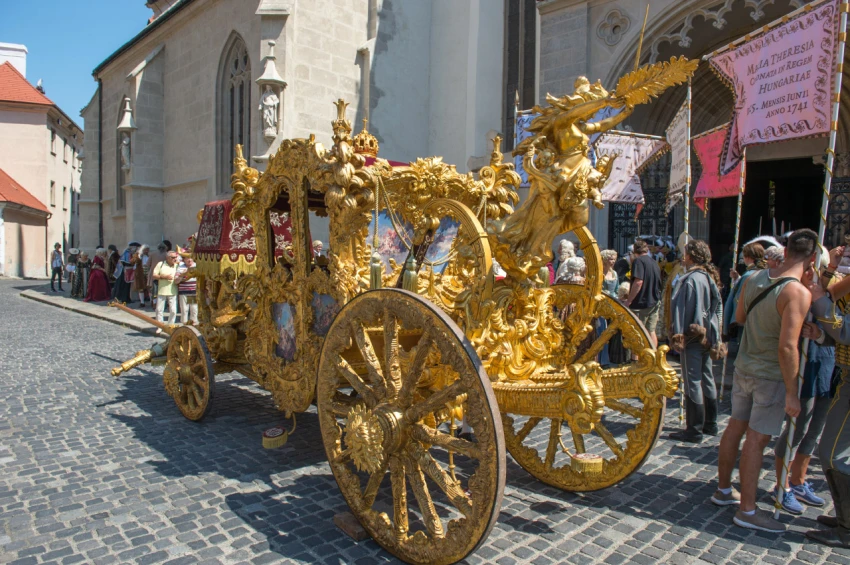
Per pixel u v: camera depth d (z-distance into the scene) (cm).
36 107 3588
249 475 438
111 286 1933
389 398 315
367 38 1580
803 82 473
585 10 1107
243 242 581
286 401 461
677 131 667
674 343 526
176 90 1938
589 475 397
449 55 1636
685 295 526
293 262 455
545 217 340
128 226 2022
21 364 853
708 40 1104
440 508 381
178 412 609
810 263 376
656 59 1059
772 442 534
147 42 2081
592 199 321
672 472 456
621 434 550
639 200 827
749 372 366
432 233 418
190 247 657
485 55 1512
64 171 4075
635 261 780
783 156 1185
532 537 348
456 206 336
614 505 395
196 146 1831
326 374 354
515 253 352
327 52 1486
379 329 434
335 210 409
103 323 1349
